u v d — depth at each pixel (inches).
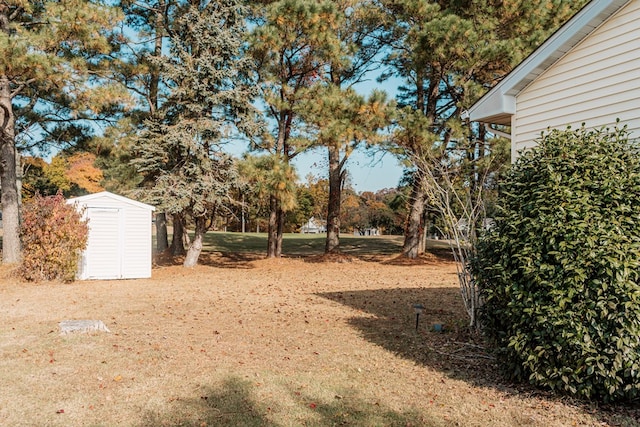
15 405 142.0
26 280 432.5
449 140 603.8
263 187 530.0
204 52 561.0
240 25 588.1
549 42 230.2
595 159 155.2
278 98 591.5
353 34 706.2
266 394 154.3
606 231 140.0
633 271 132.6
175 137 534.9
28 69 402.6
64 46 486.6
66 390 155.1
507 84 250.4
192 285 440.8
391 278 508.4
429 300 349.7
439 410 141.6
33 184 1066.7
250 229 1646.2
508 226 163.0
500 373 172.4
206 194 565.3
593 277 137.5
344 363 189.6
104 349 202.7
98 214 474.9
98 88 474.0
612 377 132.8
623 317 131.3
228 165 579.5
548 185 155.6
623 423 129.3
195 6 594.2
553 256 146.3
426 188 298.0
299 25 567.8
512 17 559.8
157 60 558.3
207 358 193.5
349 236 1270.9
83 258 468.4
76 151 671.8
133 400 147.9
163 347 208.5
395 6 635.5
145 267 499.2
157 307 312.2
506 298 157.5
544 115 239.8
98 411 139.2
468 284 245.1
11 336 222.7
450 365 187.6
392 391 158.2
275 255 715.4
